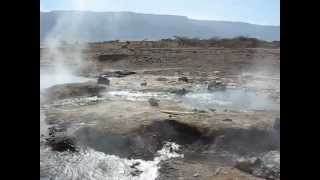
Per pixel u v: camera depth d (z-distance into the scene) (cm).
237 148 996
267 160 904
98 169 901
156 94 1906
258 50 3931
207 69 3088
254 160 910
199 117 1187
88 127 1120
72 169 895
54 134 1108
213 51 3906
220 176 842
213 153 988
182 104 1552
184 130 1095
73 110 1385
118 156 984
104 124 1142
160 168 899
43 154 981
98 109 1362
